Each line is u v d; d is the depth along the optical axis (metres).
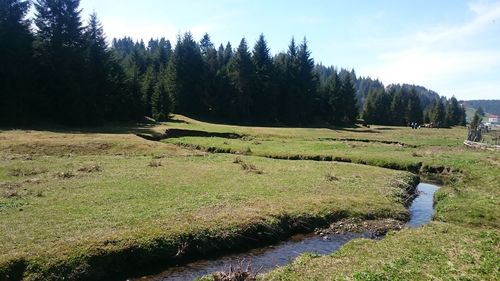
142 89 96.75
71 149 46.31
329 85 135.50
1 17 68.19
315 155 52.19
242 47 115.50
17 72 66.06
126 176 33.69
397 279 15.03
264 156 53.41
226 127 86.12
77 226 20.53
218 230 21.55
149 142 54.22
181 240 20.17
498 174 39.53
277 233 23.19
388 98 167.50
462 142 78.06
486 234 21.69
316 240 23.03
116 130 67.50
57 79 72.00
